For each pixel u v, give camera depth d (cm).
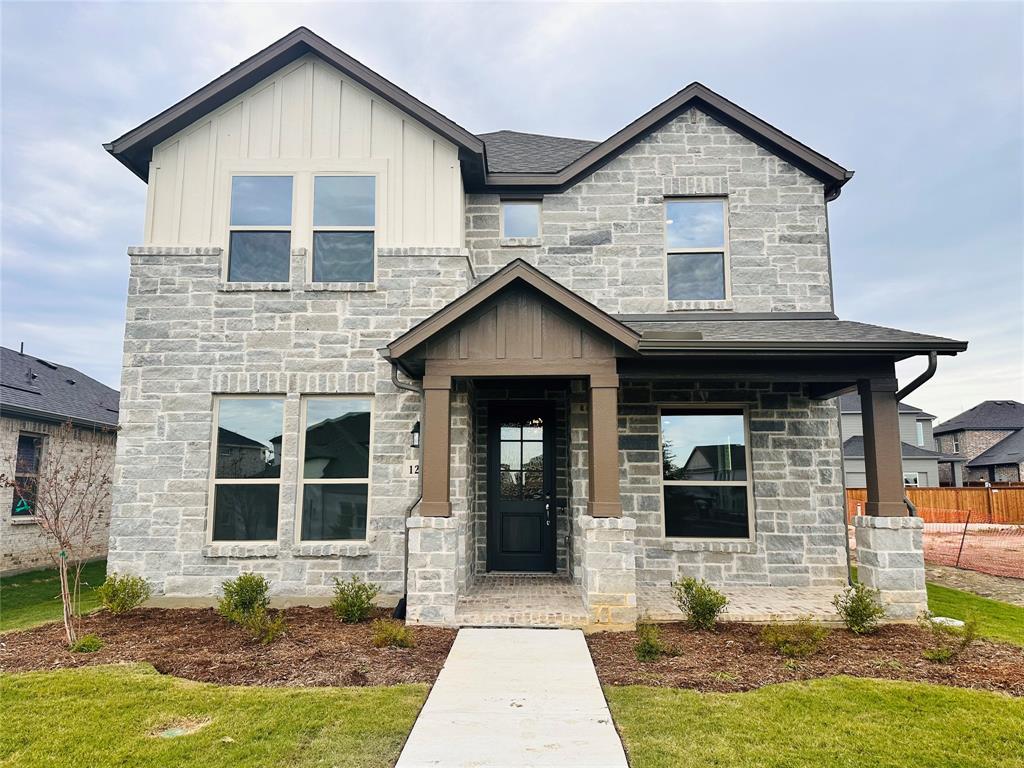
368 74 861
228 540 813
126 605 743
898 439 725
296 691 486
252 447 830
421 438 757
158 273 847
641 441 892
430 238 857
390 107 878
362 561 798
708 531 885
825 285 930
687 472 899
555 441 933
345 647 602
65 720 432
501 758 376
